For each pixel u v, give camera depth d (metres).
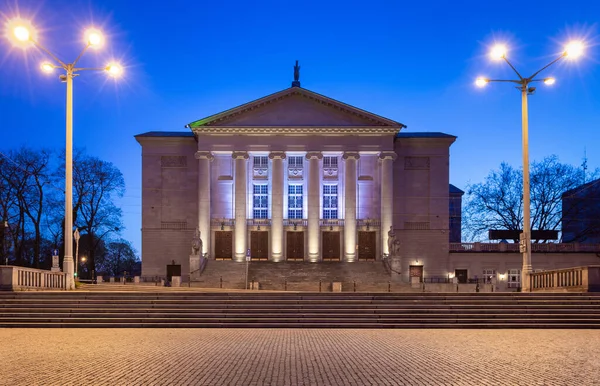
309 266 65.00
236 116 69.44
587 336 22.36
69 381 13.70
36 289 30.80
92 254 74.69
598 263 71.69
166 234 71.25
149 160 72.00
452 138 72.19
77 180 73.50
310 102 69.69
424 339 21.39
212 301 27.36
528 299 28.14
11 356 17.12
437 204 71.81
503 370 15.22
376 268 64.56
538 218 80.69
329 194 71.75
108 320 25.47
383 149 69.06
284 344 19.92
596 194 82.94
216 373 14.76
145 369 15.20
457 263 71.56
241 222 68.38
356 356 17.41
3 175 68.69
